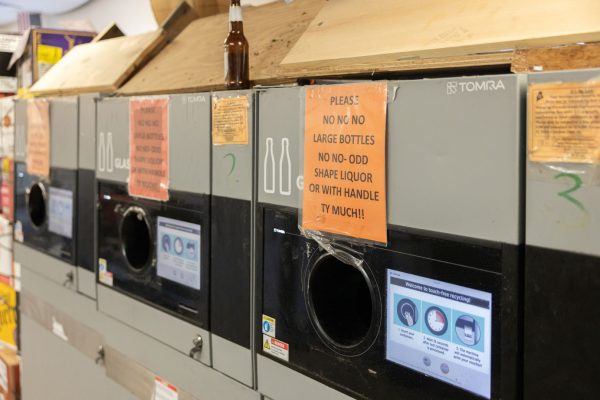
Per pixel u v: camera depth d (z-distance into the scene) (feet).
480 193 2.65
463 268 2.75
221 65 5.06
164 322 4.99
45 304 7.27
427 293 2.92
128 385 5.59
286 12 5.30
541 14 3.01
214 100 4.24
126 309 5.54
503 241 2.58
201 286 4.51
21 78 9.61
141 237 5.67
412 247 2.97
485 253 2.66
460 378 2.82
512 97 2.51
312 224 3.50
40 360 7.54
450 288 2.81
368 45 3.75
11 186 8.28
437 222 2.84
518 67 2.94
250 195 4.00
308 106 3.47
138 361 5.42
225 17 6.01
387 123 3.03
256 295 4.00
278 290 3.81
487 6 3.33
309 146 3.49
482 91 2.62
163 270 4.99
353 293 3.88
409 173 2.94
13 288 8.71
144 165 5.12
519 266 2.55
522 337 2.57
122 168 5.47
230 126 4.11
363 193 3.17
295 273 3.67
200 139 4.42
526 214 2.51
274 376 3.91
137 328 5.39
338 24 4.17
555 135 2.39
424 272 2.92
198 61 5.45
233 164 4.12
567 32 2.80
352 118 3.20
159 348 5.10
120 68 6.13
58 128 6.66
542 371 2.49
